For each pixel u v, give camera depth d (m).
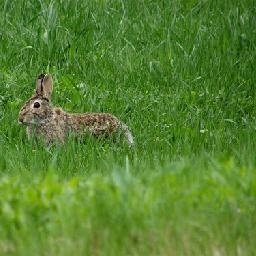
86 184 14.35
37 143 20.61
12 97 22.58
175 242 13.30
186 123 21.67
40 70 24.11
